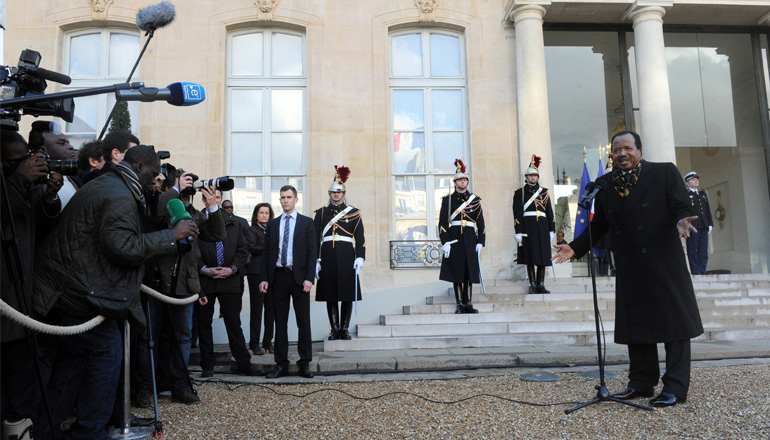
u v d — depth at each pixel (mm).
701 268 10070
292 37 10289
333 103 9844
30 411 3209
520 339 7008
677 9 10633
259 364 5809
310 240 5629
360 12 10125
